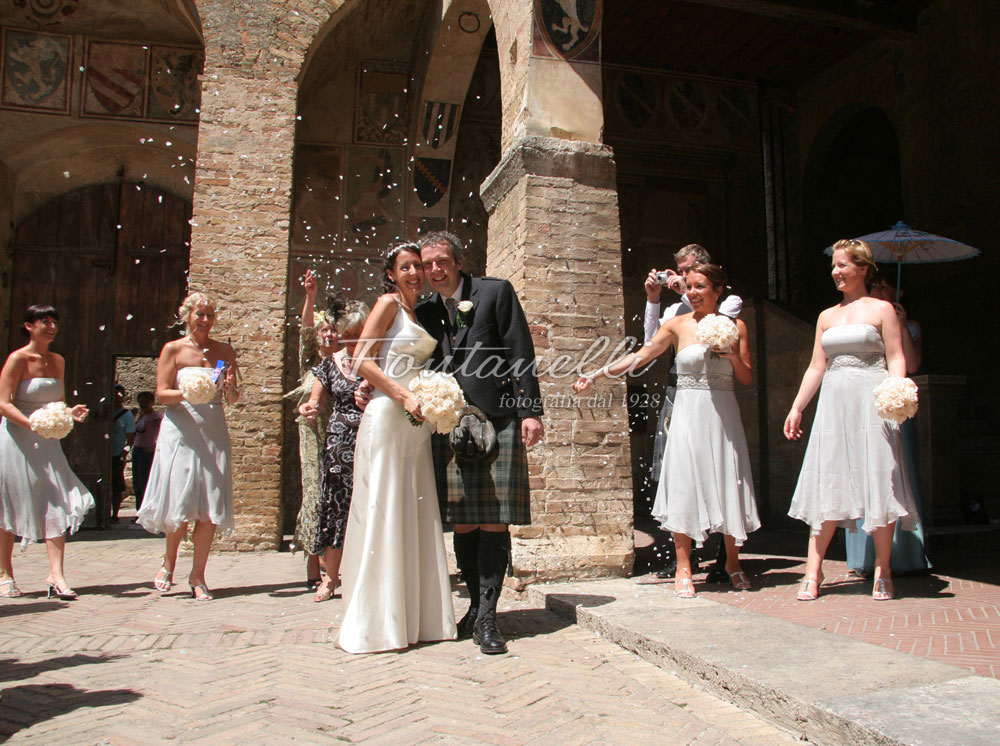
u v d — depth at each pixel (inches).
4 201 421.4
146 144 432.1
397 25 438.6
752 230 540.7
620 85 524.7
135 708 102.0
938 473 265.0
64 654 132.4
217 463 195.5
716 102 543.2
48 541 195.9
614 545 197.8
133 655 131.3
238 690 109.8
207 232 316.8
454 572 222.8
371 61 458.6
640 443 464.1
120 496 493.4
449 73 411.2
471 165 478.9
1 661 127.6
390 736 91.1
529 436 138.5
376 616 132.9
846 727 84.1
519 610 171.6
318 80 433.7
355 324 183.2
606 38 494.6
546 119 225.6
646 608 151.6
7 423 195.6
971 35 425.1
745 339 176.9
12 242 436.1
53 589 195.3
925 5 453.1
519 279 208.4
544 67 227.3
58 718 98.0
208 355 203.5
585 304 208.4
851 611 146.8
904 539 189.3
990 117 413.1
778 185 546.9
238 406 308.8
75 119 416.5
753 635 124.9
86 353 434.9
